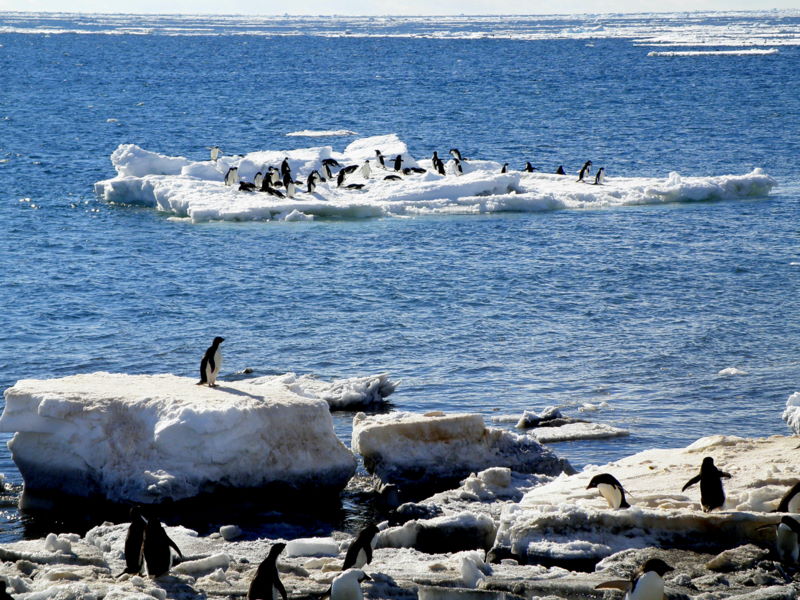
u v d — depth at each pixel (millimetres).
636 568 32500
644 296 87625
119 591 29438
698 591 31391
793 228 117625
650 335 75750
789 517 34125
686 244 109312
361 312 82875
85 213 131500
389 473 47781
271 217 127688
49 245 110438
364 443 48250
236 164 150125
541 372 67250
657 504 38688
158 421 44375
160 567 32469
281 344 73750
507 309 83625
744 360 69625
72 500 45000
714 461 43562
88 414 44875
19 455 45969
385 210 129375
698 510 37281
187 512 43531
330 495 46781
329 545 37594
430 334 76312
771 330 76875
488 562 36438
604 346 73000
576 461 51562
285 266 100125
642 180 146500
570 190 140375
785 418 55781
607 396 62500
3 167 171500
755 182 141125
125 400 45406
